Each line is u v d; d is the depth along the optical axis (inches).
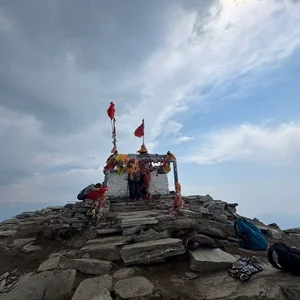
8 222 544.4
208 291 207.8
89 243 308.7
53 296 221.8
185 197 609.3
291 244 366.6
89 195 443.8
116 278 234.2
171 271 246.2
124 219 367.9
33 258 331.9
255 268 223.1
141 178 623.2
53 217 502.9
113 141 544.7
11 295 228.4
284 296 185.5
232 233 342.0
